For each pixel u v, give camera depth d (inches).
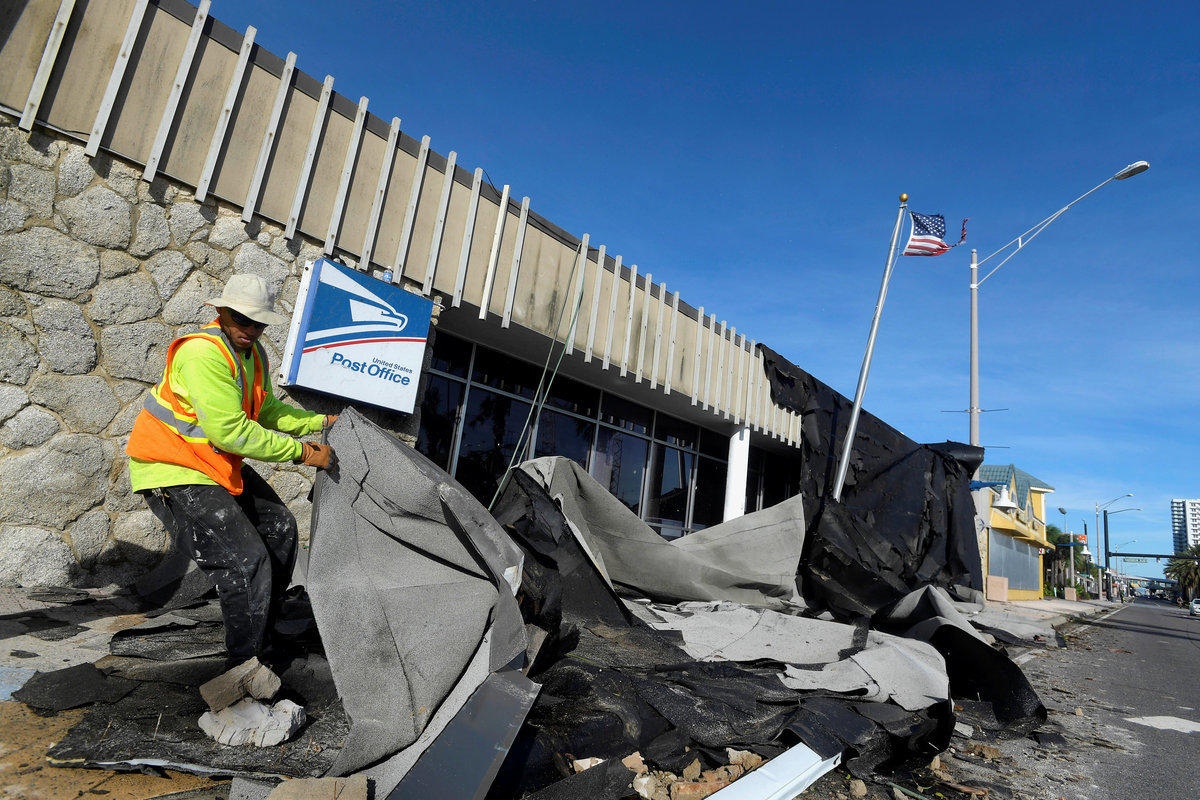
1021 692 185.9
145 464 107.3
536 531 193.5
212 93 207.3
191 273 203.3
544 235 313.4
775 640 197.5
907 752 153.0
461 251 277.1
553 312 317.1
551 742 108.8
